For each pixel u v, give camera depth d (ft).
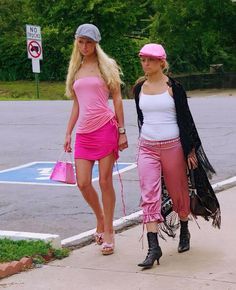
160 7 125.49
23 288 16.17
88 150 18.72
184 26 126.93
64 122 54.70
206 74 132.57
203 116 52.75
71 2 127.24
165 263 17.71
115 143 18.83
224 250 18.66
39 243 18.97
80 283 16.43
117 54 129.29
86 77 18.58
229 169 31.58
